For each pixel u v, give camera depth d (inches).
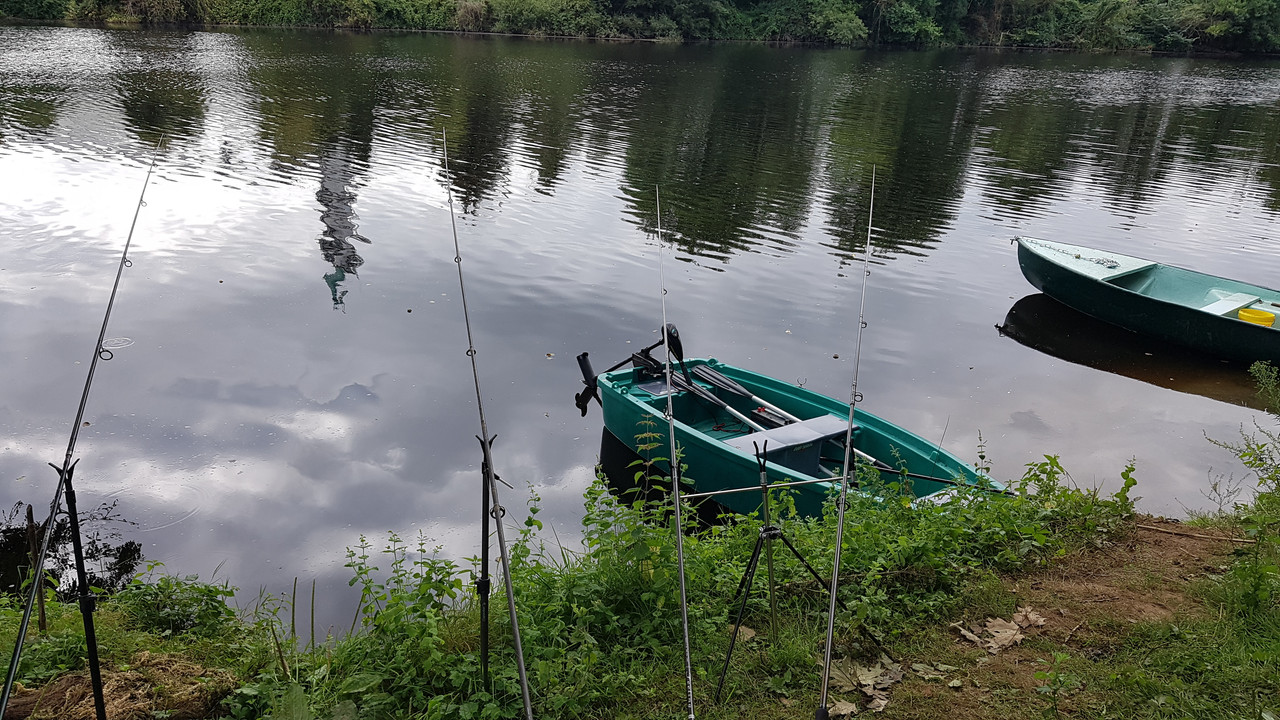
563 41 1752.0
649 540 161.8
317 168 675.4
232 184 620.7
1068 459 330.6
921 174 759.7
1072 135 975.0
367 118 853.8
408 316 431.8
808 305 468.8
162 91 925.8
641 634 151.0
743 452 277.6
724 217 610.2
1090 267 490.6
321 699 132.1
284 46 1373.0
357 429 328.5
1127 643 144.2
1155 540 185.5
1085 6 2224.4
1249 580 155.9
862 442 301.0
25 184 589.0
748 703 132.2
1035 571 171.5
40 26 1459.2
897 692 134.1
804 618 153.3
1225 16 2155.5
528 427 339.0
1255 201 711.7
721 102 1079.6
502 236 548.4
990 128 992.2
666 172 719.1
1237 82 1549.0
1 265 461.7
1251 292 468.1
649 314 448.5
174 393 345.7
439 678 135.5
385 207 593.0
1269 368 403.9
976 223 625.3
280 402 344.2
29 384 346.0
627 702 133.7
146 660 138.4
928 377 396.5
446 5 1795.0
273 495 285.3
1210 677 132.0
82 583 96.0
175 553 254.8
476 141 789.9
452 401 354.0
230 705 130.3
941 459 277.9
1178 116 1137.4
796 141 866.8
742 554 176.9
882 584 161.5
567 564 182.9
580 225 575.8
